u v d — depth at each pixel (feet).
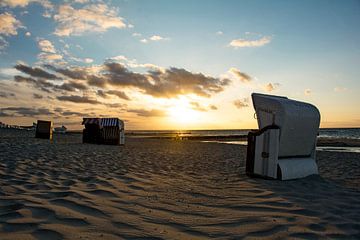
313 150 23.40
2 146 39.50
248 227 10.18
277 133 20.34
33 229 9.27
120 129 65.00
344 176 23.91
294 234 9.55
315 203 13.84
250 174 22.03
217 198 14.65
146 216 11.23
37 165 23.57
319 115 22.71
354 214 12.11
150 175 21.83
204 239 8.98
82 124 65.51
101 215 11.09
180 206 12.94
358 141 117.29
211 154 46.11
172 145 74.43
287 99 22.97
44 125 74.79
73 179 18.52
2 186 15.29
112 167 25.23
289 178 20.47
